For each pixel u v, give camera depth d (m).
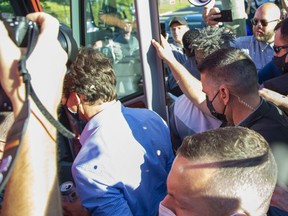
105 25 2.21
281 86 2.08
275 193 1.40
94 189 1.41
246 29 4.05
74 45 0.89
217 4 3.65
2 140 0.84
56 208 0.72
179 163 1.02
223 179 0.95
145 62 1.90
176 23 3.81
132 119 1.60
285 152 1.45
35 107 0.69
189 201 0.98
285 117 1.62
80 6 2.30
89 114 1.54
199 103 1.96
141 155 1.53
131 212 1.48
